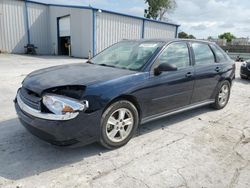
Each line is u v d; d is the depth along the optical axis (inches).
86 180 105.6
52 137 112.7
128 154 130.3
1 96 235.8
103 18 791.7
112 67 154.2
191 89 178.4
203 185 106.3
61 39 941.2
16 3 864.3
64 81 123.3
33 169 112.2
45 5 938.1
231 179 111.6
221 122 188.4
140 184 104.3
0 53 843.4
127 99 136.3
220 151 138.6
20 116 125.1
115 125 132.8
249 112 218.5
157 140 149.3
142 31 925.2
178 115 200.4
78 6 791.7
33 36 932.6
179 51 172.1
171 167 119.2
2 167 112.3
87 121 117.3
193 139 153.3
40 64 536.7
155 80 147.6
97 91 120.3
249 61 420.5
